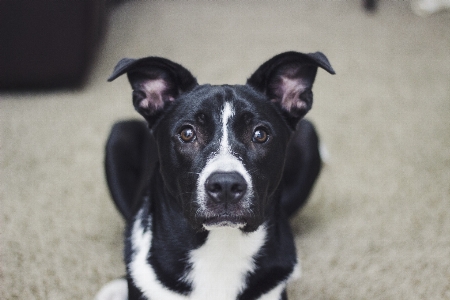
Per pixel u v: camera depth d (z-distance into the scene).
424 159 3.34
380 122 3.82
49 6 3.92
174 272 1.86
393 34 5.65
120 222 2.73
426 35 5.61
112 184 2.47
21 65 4.08
